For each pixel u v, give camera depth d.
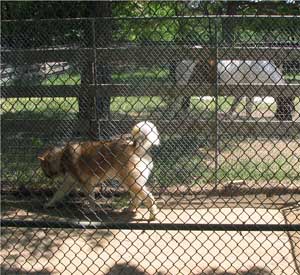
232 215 6.58
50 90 7.91
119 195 7.68
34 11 8.38
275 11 9.88
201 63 7.41
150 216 6.62
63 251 5.50
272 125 7.44
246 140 7.48
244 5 9.74
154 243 5.32
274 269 4.88
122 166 6.70
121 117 7.95
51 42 8.15
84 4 8.37
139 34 7.75
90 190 7.08
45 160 7.32
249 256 5.04
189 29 7.45
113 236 5.93
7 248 5.52
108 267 5.06
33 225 3.39
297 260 5.07
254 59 6.98
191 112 7.64
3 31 7.93
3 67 7.80
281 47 6.74
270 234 5.64
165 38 7.49
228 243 5.51
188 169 7.84
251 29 7.23
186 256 5.27
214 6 9.37
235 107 7.50
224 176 7.11
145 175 6.68
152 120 7.73
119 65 7.75
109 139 7.95
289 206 6.84
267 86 7.23
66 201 7.43
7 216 6.81
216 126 7.54
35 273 4.90
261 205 6.70
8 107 7.99
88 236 5.93
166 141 7.84
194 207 6.92
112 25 7.97
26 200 7.48
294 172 7.35
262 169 7.38
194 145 7.81
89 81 7.87
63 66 7.87
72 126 8.13
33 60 7.83
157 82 7.58
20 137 8.11
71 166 7.06
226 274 4.83
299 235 5.65
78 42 8.14
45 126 8.14
